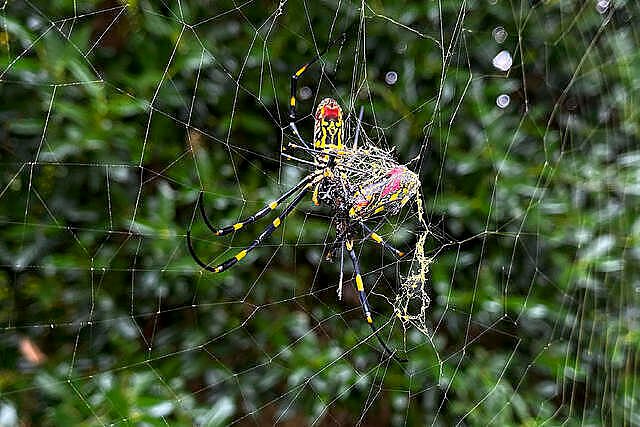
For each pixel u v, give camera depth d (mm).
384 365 374
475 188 382
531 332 393
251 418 378
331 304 381
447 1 384
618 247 401
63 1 347
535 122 396
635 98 413
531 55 404
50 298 353
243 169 373
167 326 371
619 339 397
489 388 372
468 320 380
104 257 358
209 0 369
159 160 363
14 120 347
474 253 383
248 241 364
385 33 383
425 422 377
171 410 341
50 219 354
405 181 335
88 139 340
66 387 340
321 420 372
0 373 348
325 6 379
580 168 403
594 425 386
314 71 378
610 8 422
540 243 389
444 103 381
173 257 357
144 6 357
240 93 372
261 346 371
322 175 338
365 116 375
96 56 357
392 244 372
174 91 360
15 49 343
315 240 369
